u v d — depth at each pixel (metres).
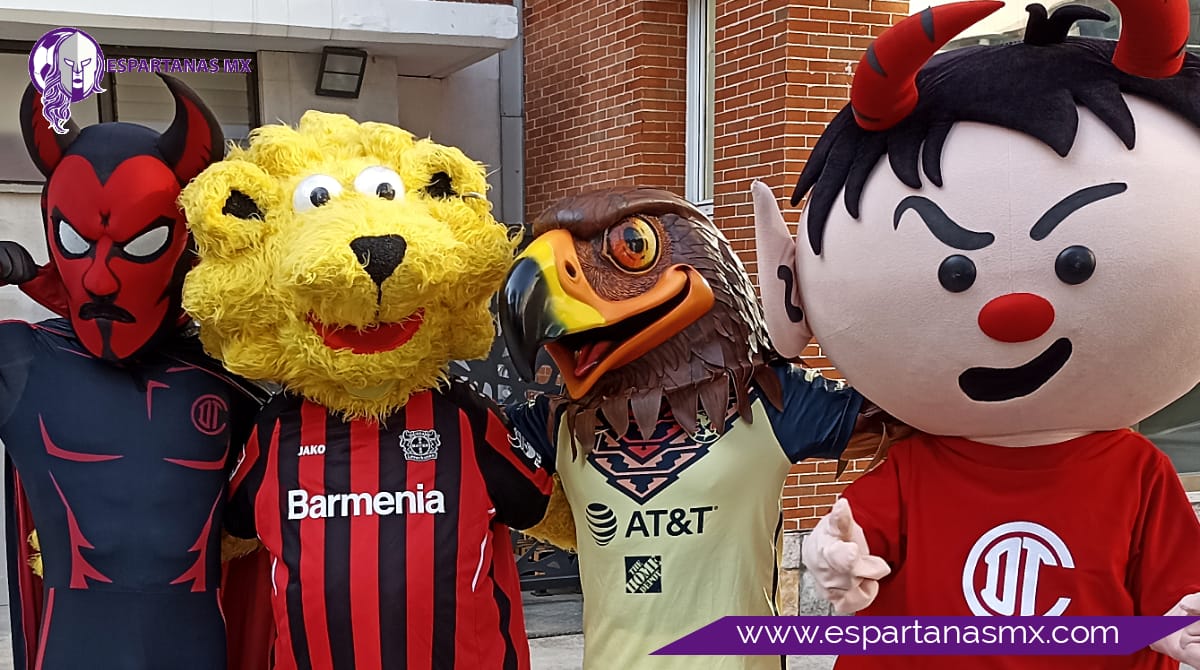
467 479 2.15
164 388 2.22
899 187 1.71
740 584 2.08
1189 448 5.07
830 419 2.10
